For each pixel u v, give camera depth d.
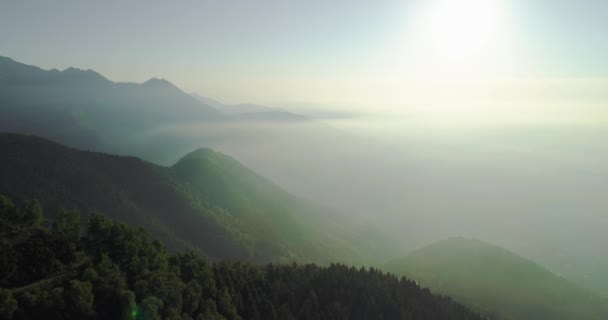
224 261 125.69
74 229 89.88
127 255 88.31
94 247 88.38
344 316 104.56
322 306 107.50
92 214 92.06
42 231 86.62
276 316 96.75
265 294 104.44
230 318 89.69
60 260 80.56
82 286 70.56
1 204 85.25
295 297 108.12
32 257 75.38
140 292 78.75
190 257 105.19
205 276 97.69
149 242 100.31
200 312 86.38
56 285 73.81
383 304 113.81
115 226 90.00
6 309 62.12
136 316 72.31
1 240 77.31
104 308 73.31
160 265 91.94
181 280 91.88
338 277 123.12
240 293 100.88
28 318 64.94
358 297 113.69
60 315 67.06
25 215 87.81
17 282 71.88
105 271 79.38
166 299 80.38
